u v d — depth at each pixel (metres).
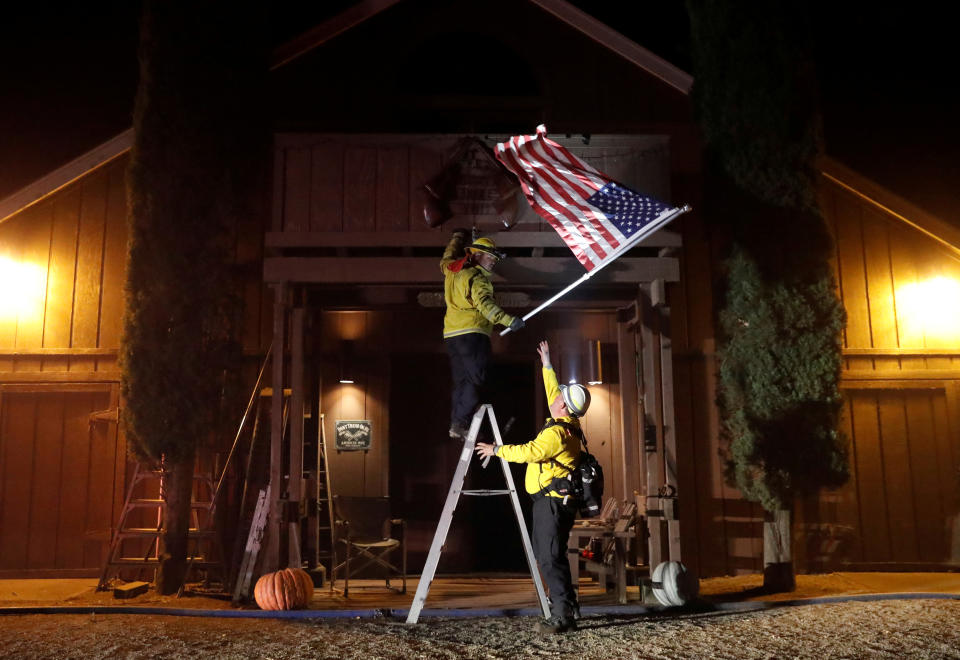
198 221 9.43
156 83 9.59
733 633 6.46
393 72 11.52
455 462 10.94
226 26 9.87
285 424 9.35
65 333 10.57
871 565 10.57
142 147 9.46
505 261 8.81
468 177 8.88
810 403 9.09
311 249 9.34
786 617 7.20
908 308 11.06
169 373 9.12
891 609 7.59
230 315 9.57
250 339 10.55
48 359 10.53
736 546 10.45
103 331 10.57
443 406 11.05
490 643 6.13
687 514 10.49
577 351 10.99
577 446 6.77
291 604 7.69
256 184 10.05
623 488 10.64
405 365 11.11
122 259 10.71
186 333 9.22
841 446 9.09
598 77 11.59
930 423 10.95
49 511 10.41
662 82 11.55
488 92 11.95
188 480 9.21
